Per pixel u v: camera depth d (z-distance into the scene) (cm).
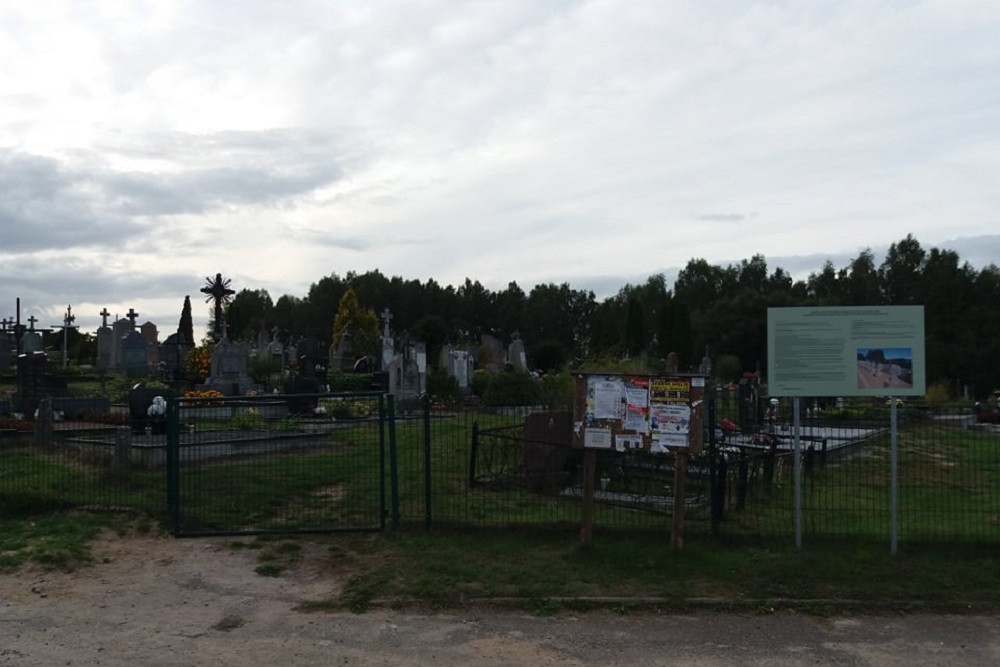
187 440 1341
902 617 665
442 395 2898
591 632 625
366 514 965
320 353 3045
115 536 901
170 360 3475
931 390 3084
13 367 3978
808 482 1295
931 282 6894
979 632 632
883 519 992
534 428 1162
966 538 845
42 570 781
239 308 8650
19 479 1120
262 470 1227
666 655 582
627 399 805
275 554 832
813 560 775
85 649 580
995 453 1525
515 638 611
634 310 5356
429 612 669
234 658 567
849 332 805
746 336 7150
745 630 633
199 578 762
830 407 2488
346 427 1650
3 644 589
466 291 10875
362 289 10075
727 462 977
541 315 10288
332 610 674
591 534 820
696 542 836
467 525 892
